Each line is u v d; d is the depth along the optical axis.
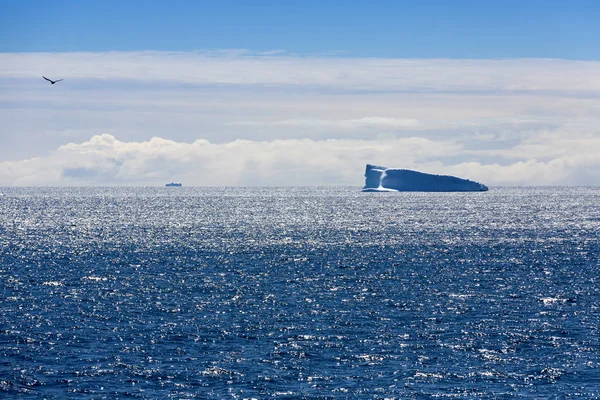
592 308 158.38
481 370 114.19
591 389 105.94
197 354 122.19
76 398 103.00
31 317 148.75
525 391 105.31
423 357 120.62
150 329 138.62
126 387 106.94
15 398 102.88
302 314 152.12
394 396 103.62
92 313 152.75
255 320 146.25
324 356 121.31
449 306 160.75
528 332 136.38
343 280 199.50
